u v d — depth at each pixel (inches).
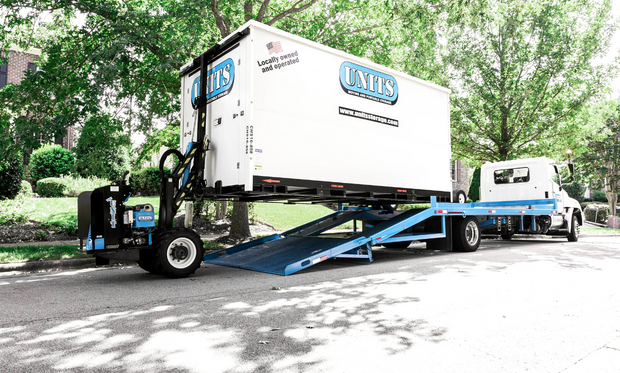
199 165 285.4
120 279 263.4
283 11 520.1
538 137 697.0
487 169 559.8
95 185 773.9
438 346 134.0
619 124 964.0
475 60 677.9
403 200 366.6
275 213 678.5
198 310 179.5
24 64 945.5
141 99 439.2
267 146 262.7
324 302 192.9
